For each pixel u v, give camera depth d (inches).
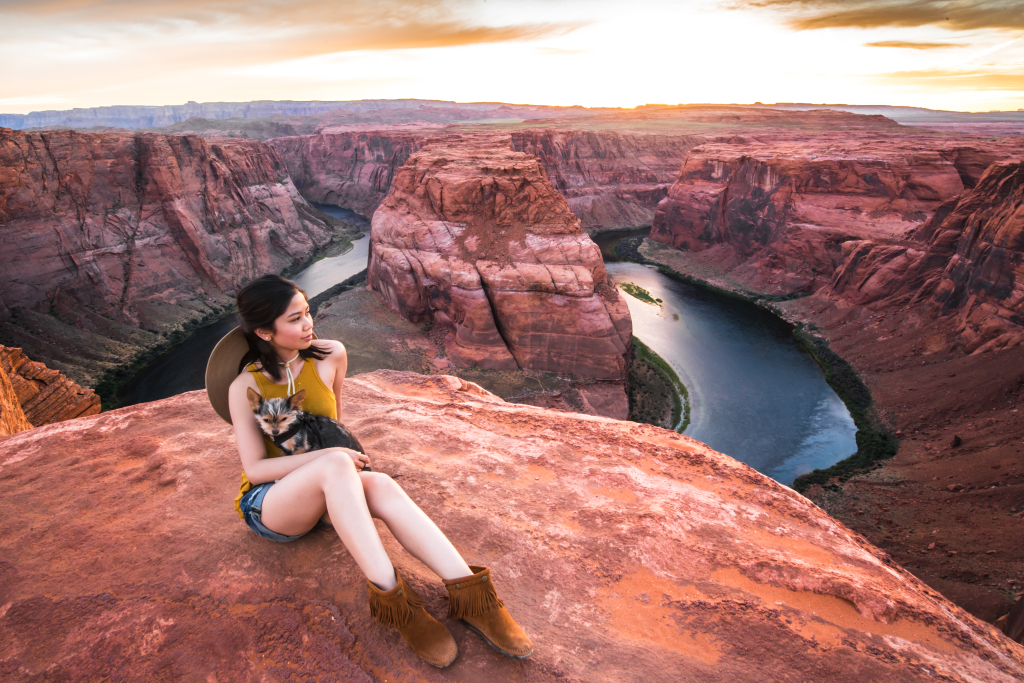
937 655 84.0
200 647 82.3
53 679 79.4
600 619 89.5
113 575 97.8
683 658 80.9
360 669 78.9
